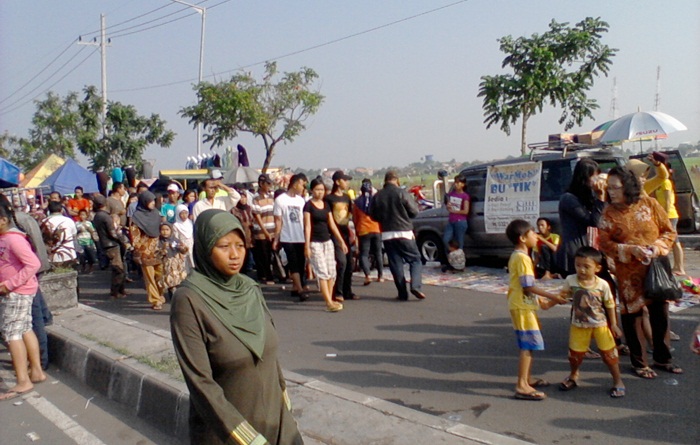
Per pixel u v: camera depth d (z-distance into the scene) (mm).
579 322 5277
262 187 11164
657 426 4621
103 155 33656
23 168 41594
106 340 7152
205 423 2895
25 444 5234
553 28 15352
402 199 9141
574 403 5148
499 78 15484
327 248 8914
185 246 9711
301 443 3182
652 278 5398
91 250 14602
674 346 6379
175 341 2803
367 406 4988
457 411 5160
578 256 5250
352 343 7281
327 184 11664
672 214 9250
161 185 16859
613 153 10281
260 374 2928
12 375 7090
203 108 27031
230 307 2896
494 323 7711
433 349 6855
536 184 10164
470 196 11273
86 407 6066
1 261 6430
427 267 11820
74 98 43312
